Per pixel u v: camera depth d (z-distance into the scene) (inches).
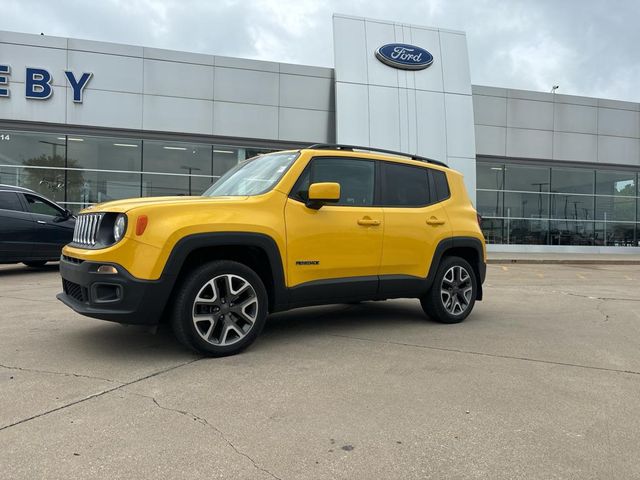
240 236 185.8
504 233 970.1
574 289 429.1
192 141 784.9
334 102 804.6
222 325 187.0
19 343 201.6
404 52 807.1
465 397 153.6
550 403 150.3
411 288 238.5
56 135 741.3
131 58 731.4
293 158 212.5
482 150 906.7
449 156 815.1
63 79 708.7
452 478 107.8
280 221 197.3
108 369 171.3
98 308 172.2
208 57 757.9
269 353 195.2
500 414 141.5
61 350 192.2
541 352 206.8
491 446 122.4
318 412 139.9
